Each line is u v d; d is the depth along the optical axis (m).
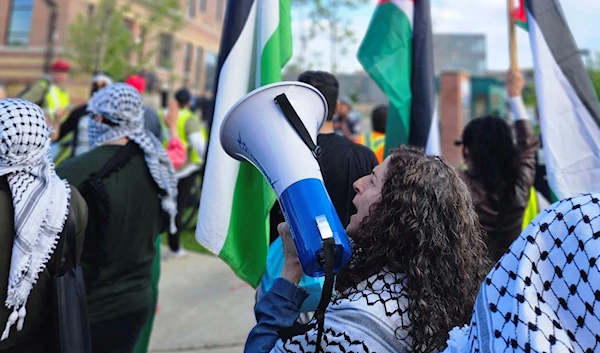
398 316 1.16
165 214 2.42
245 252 2.09
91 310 2.14
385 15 2.65
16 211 1.54
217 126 2.08
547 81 2.35
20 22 18.91
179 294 4.61
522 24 2.74
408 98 2.63
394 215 1.22
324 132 2.23
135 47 15.57
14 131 1.52
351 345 1.12
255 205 2.11
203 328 3.92
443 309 1.18
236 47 2.13
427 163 1.28
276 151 1.35
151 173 2.28
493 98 21.12
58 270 1.67
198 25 26.73
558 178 2.29
